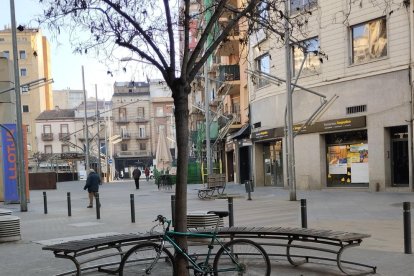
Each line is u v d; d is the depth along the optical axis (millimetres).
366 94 23266
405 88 21625
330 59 24844
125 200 24859
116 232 12477
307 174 26297
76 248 6641
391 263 7762
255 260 7527
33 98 96125
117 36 6996
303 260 8016
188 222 10258
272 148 30906
